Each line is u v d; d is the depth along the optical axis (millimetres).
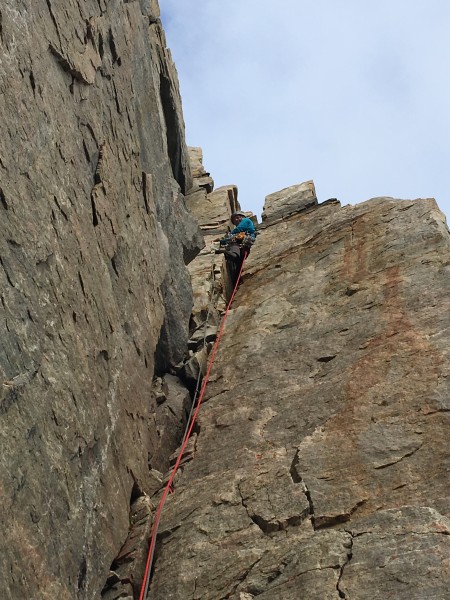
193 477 7953
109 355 7598
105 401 7250
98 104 8594
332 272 10914
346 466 7156
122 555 6938
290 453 7652
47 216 6582
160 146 11609
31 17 6891
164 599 6535
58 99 7312
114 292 8094
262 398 8797
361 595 5781
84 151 7918
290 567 6285
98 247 7781
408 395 7727
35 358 5926
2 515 5102
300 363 9125
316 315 10016
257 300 11250
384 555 6047
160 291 9859
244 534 6859
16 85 6332
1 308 5527
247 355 9797
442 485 6625
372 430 7469
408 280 9688
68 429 6289
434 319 8711
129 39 10422
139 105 10695
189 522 7234
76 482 6328
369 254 10836
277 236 13297
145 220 9773
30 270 6082
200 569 6672
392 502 6633
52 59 7328
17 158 6184
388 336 8781
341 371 8594
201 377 9906
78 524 6199
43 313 6191
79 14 8281
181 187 16234
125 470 7508
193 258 13102
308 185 15578
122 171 9094
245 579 6379
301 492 7031
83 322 7008
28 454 5586
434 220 10758
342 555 6188
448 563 5805
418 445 7102
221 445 8289
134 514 7465
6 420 5367
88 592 6207
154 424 8672
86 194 7734
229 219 15438
